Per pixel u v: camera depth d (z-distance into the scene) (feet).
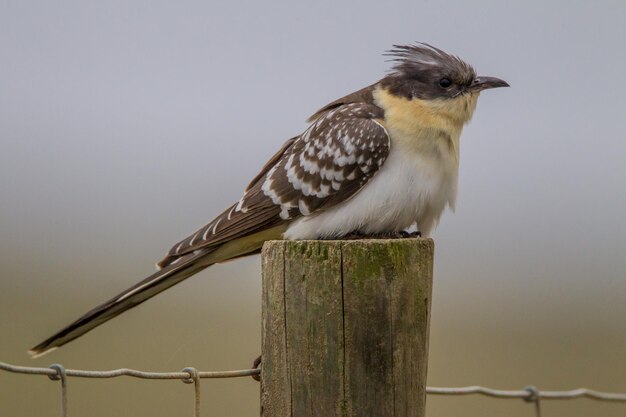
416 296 27.32
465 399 65.41
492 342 82.07
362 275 26.86
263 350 27.76
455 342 82.07
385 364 26.89
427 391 32.50
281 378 27.27
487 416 64.90
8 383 63.67
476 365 73.56
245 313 84.43
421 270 27.45
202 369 62.23
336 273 26.89
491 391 33.09
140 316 79.82
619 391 68.18
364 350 26.84
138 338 72.18
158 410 61.67
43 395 62.64
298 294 27.07
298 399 27.07
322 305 26.89
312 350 26.94
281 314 27.25
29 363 65.36
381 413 26.86
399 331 27.02
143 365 63.67
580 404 66.80
